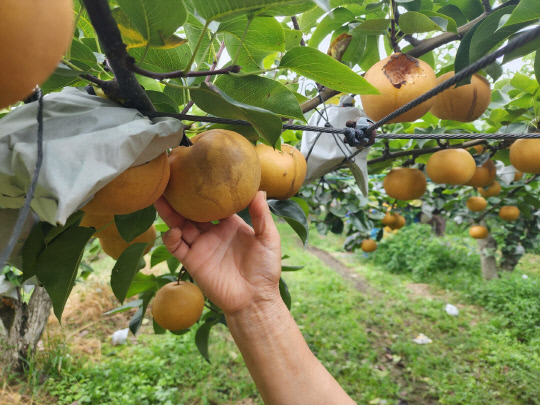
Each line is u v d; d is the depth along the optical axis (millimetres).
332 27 1500
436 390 3402
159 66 1061
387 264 7449
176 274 1678
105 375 3516
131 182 639
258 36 972
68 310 4801
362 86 827
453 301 5547
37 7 366
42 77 413
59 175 520
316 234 10781
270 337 990
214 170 743
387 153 2303
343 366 3729
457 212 4863
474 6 1397
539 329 4328
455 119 1479
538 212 4508
